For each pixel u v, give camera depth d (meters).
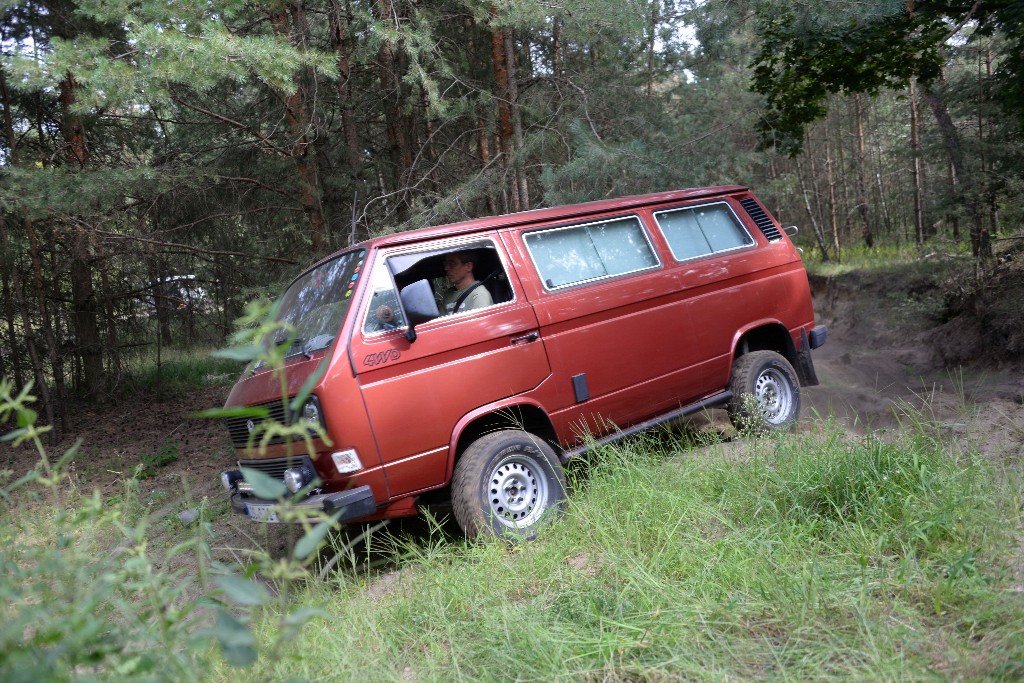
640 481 4.88
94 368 14.67
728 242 6.71
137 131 14.37
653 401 5.90
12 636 1.71
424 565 4.34
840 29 10.10
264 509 4.75
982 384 8.00
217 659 3.08
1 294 13.62
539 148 10.55
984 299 9.31
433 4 11.18
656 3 9.50
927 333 10.47
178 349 18.02
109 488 8.73
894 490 4.05
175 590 2.11
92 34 11.77
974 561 3.23
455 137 12.64
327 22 11.94
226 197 12.59
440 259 5.51
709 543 3.87
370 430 4.55
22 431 2.24
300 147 10.72
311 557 1.88
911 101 19.27
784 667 2.76
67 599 2.21
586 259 5.78
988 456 4.74
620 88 10.68
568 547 4.38
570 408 5.41
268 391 4.75
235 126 12.27
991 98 11.93
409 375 4.74
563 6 9.00
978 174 10.92
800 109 12.02
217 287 14.24
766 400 6.43
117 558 2.66
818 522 3.95
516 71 11.62
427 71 10.63
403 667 3.36
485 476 4.79
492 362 5.07
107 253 11.73
